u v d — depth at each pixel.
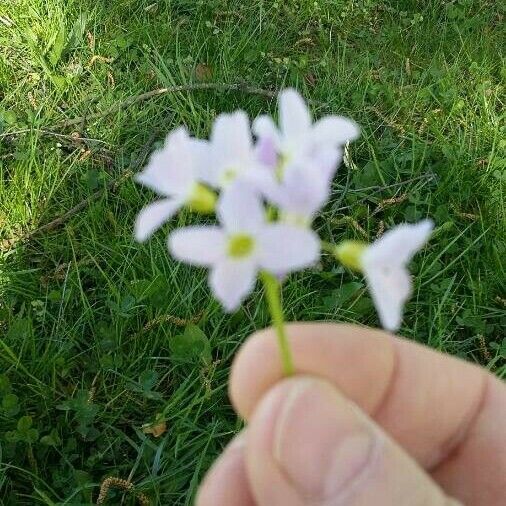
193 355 0.17
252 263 0.07
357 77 0.24
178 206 0.07
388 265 0.07
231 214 0.07
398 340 0.11
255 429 0.08
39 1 0.25
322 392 0.08
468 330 0.18
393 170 0.21
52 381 0.16
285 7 0.26
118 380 0.17
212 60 0.24
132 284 0.17
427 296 0.18
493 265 0.19
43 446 0.16
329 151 0.08
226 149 0.08
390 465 0.08
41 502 0.15
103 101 0.23
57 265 0.18
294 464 0.08
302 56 0.24
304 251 0.07
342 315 0.18
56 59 0.24
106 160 0.21
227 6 0.26
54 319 0.17
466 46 0.26
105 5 0.26
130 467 0.16
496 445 0.12
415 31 0.26
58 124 0.22
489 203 0.20
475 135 0.22
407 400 0.11
